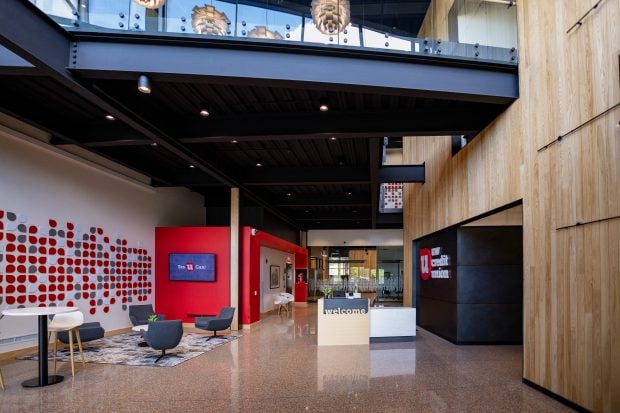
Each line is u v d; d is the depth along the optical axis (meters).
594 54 4.07
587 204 4.15
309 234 20.52
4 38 3.74
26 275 7.14
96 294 8.86
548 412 4.27
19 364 6.42
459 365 6.45
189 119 6.64
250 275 11.06
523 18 5.46
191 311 10.78
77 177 8.45
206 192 13.55
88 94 5.01
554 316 4.69
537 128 5.06
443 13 5.55
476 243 8.49
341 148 8.36
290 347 8.11
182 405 4.55
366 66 5.12
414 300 11.77
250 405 4.54
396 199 15.92
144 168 9.31
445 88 5.35
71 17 4.59
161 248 11.05
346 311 8.52
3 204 6.75
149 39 4.69
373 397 4.80
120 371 6.09
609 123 3.86
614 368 3.75
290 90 5.71
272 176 10.06
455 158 8.02
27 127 7.25
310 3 5.05
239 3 4.91
